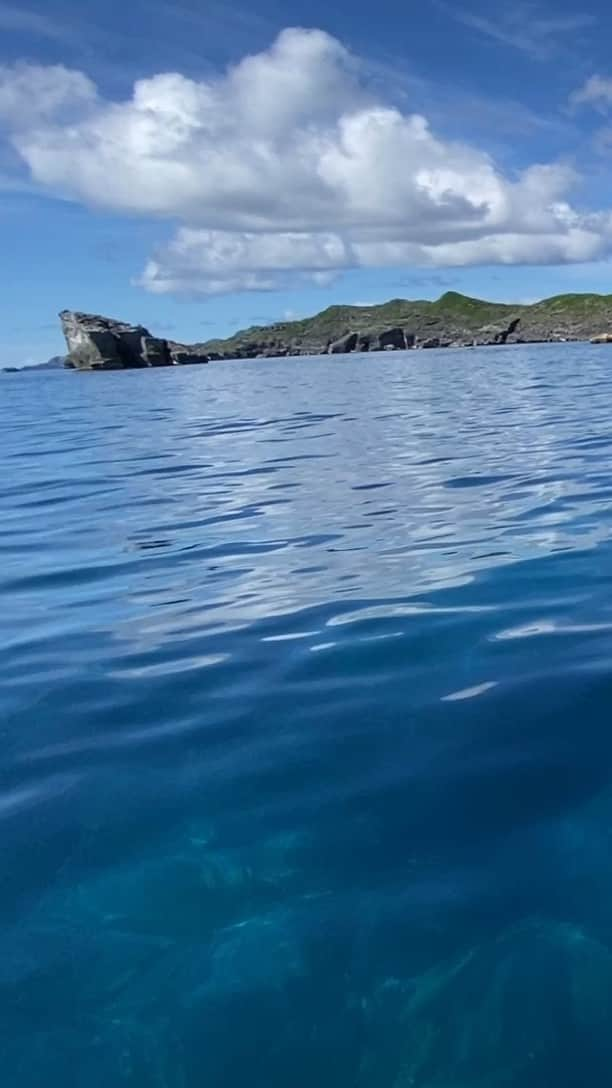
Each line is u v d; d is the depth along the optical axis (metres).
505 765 4.40
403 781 4.31
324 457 15.73
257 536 9.72
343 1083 2.68
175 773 4.55
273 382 46.12
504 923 3.30
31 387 53.44
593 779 4.24
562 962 3.10
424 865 3.65
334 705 5.21
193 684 5.69
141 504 12.18
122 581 8.26
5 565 9.14
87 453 18.45
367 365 68.31
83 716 5.32
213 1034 2.87
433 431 18.56
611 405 22.44
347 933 3.28
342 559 8.48
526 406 23.45
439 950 3.18
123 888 3.62
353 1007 2.95
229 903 3.48
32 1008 3.02
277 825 4.01
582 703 5.02
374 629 6.43
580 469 12.65
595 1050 2.76
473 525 9.55
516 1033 2.83
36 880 3.71
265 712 5.18
